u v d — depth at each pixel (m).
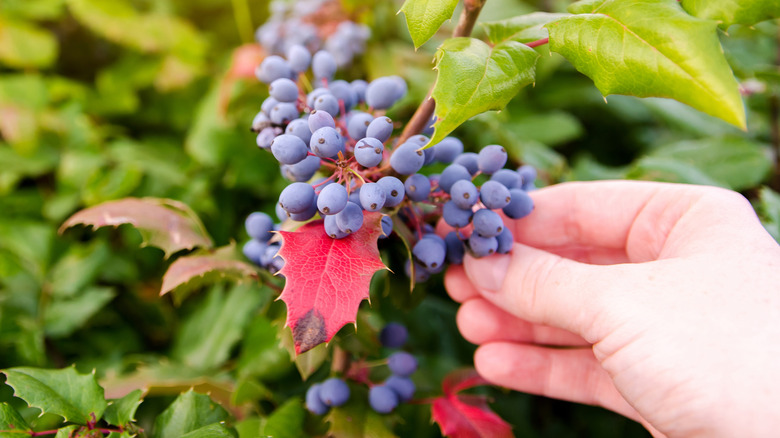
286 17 0.46
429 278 0.29
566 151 0.55
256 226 0.27
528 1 0.58
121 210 0.28
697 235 0.26
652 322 0.24
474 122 0.40
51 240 0.41
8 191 0.45
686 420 0.23
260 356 0.34
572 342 0.34
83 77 0.61
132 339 0.39
